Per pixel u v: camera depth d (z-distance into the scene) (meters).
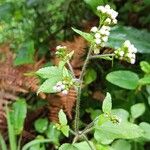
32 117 0.31
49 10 0.35
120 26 0.30
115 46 0.28
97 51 0.19
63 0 0.34
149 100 0.27
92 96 0.31
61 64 0.20
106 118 0.20
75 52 0.30
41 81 0.30
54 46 0.33
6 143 0.31
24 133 0.31
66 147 0.21
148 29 0.36
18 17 0.35
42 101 0.31
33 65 0.31
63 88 0.19
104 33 0.19
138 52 0.30
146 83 0.27
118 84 0.27
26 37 0.35
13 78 0.30
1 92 0.30
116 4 0.37
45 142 0.29
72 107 0.29
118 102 0.29
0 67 0.31
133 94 0.29
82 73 0.20
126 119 0.26
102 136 0.20
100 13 0.19
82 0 0.34
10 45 0.35
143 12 0.36
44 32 0.35
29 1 0.32
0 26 0.36
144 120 0.29
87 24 0.33
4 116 0.30
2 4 0.35
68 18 0.34
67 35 0.34
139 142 0.26
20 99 0.30
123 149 0.25
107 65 0.33
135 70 0.32
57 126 0.21
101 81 0.32
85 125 0.30
